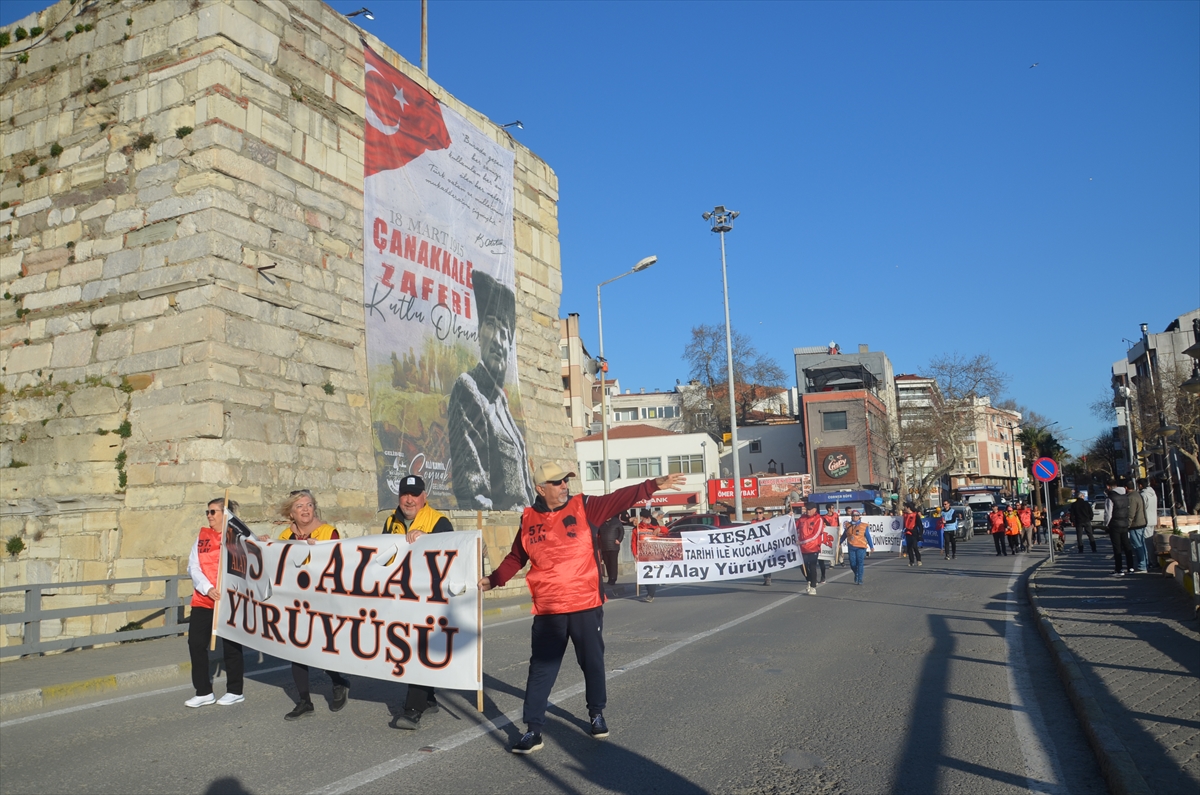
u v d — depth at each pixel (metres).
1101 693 7.25
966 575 22.67
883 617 13.88
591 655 6.53
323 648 7.02
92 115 16.30
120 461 14.62
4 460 15.57
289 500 7.55
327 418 16.58
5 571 15.09
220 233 14.86
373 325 18.14
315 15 17.56
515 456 22.61
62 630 14.34
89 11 16.62
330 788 5.39
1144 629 10.78
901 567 27.31
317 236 17.00
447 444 19.95
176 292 14.86
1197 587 11.63
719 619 14.06
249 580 7.58
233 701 7.95
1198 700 6.95
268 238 15.84
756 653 10.44
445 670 6.44
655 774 5.67
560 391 26.09
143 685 9.29
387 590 6.75
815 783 5.46
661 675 9.09
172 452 14.21
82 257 15.87
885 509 64.69
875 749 6.21
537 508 6.65
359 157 18.38
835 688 8.34
